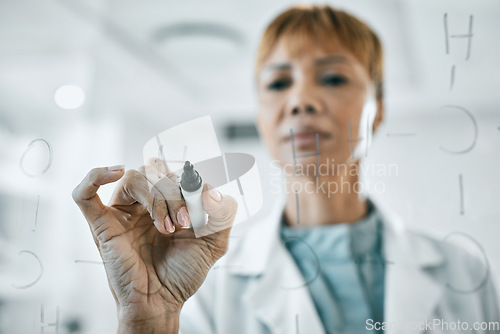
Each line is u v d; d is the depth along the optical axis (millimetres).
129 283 407
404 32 601
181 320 522
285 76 574
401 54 601
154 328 406
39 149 606
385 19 606
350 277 531
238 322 528
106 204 420
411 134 554
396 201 542
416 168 543
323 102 560
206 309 529
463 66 565
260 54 588
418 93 576
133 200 412
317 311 525
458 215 530
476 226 525
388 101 584
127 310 406
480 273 516
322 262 541
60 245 594
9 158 625
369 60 573
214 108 658
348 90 562
